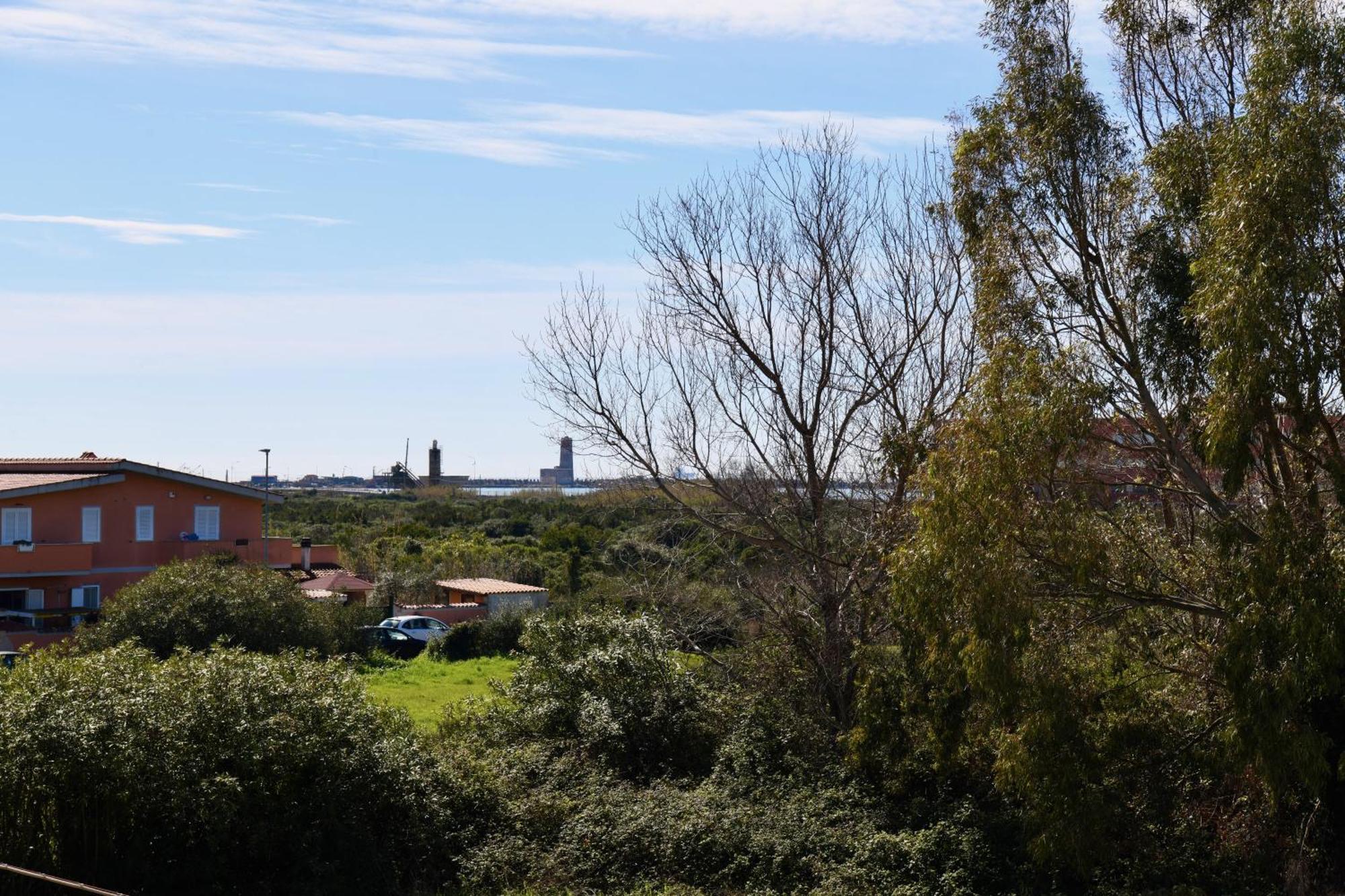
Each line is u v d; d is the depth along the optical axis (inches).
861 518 789.2
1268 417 471.8
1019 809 587.8
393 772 559.8
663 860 554.3
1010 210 607.8
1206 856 535.8
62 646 613.6
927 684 616.4
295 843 516.1
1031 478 486.6
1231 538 471.5
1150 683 585.3
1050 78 613.0
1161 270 565.6
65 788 470.6
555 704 741.9
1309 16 481.4
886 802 624.7
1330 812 520.4
